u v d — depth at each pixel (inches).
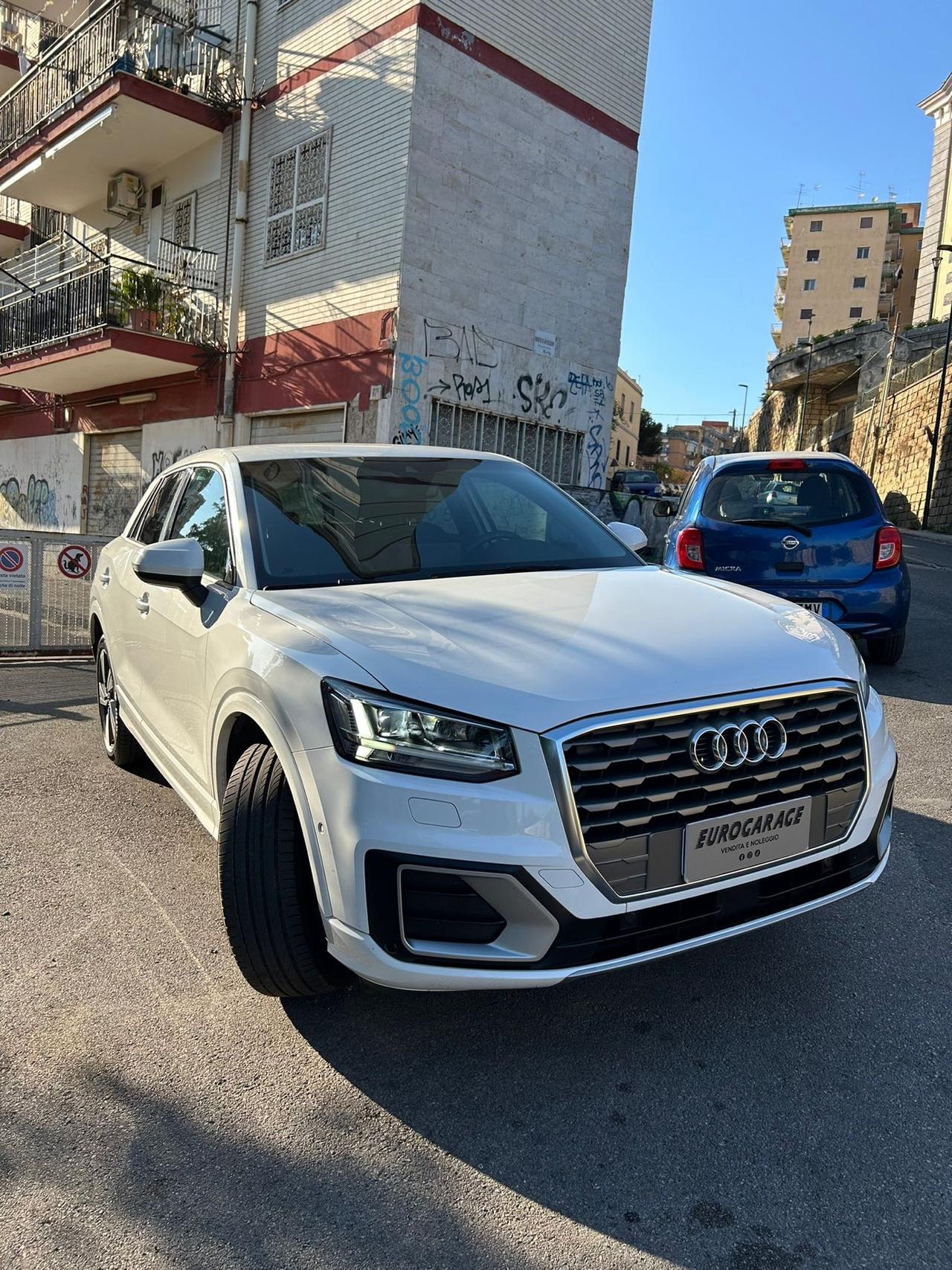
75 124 617.9
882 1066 92.5
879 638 249.4
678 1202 74.9
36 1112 86.2
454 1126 84.4
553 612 101.2
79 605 344.5
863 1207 74.1
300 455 143.0
